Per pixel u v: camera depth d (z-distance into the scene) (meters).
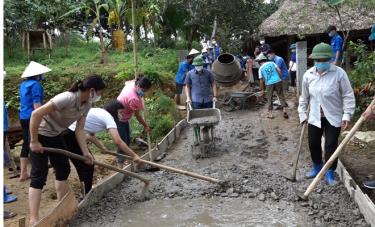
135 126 9.05
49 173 6.82
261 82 10.57
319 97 5.57
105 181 5.73
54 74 12.88
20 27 15.51
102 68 13.23
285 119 9.48
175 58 15.22
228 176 6.25
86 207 5.17
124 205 5.40
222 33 18.80
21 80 12.52
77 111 4.53
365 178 5.84
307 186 5.70
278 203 5.27
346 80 5.46
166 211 5.18
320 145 5.85
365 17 14.62
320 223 4.66
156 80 12.21
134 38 8.29
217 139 8.38
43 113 4.21
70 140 5.20
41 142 4.61
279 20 16.83
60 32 18.59
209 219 4.90
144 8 16.30
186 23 18.91
